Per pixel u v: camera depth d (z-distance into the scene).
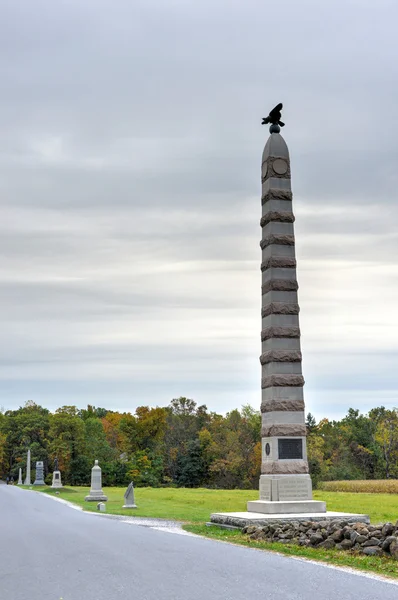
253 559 17.69
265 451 31.11
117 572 15.64
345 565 16.86
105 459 116.25
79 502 47.16
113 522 29.77
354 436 126.31
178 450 126.00
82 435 115.25
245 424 119.50
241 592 13.11
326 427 130.00
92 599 12.70
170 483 119.12
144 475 115.69
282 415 30.78
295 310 31.77
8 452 146.25
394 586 13.87
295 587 13.63
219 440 118.12
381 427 125.62
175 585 13.91
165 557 17.98
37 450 133.38
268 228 32.59
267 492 30.34
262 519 26.73
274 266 32.00
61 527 27.17
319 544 20.41
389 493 68.81
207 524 29.00
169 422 134.75
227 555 18.47
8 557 18.62
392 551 17.94
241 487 112.62
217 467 112.69
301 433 30.73
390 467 122.12
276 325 31.55
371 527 20.17
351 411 133.62
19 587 14.12
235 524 26.98
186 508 40.00
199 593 13.05
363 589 13.47
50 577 15.26
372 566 16.67
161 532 25.08
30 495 58.44
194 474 115.75
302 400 31.12
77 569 16.25
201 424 139.75
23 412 159.25
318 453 106.69
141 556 18.19
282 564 16.81
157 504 43.91
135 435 129.62
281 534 22.48
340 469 112.69
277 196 32.66
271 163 32.88
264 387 31.69
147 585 13.96
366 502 46.50
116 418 154.88
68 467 114.62
